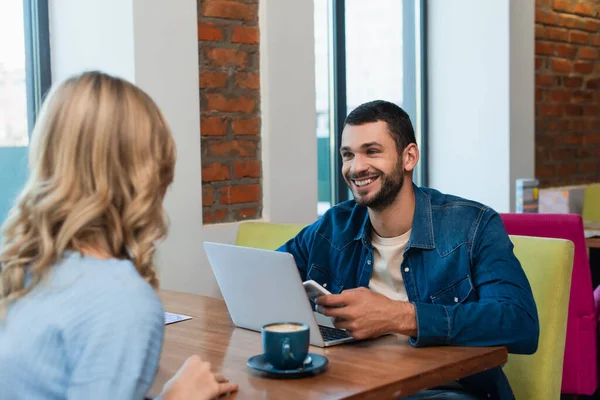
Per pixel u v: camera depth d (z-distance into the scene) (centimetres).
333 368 143
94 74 109
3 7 284
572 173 494
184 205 282
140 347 96
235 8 301
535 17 452
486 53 430
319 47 397
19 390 97
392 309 158
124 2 266
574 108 491
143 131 107
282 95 315
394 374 138
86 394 93
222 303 213
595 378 268
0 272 104
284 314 165
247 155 310
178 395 113
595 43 505
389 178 186
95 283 99
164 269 278
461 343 159
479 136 436
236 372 142
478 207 188
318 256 207
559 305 203
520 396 202
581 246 263
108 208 104
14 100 288
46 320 97
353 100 414
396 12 439
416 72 455
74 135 104
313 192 330
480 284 177
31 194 105
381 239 195
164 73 274
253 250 163
